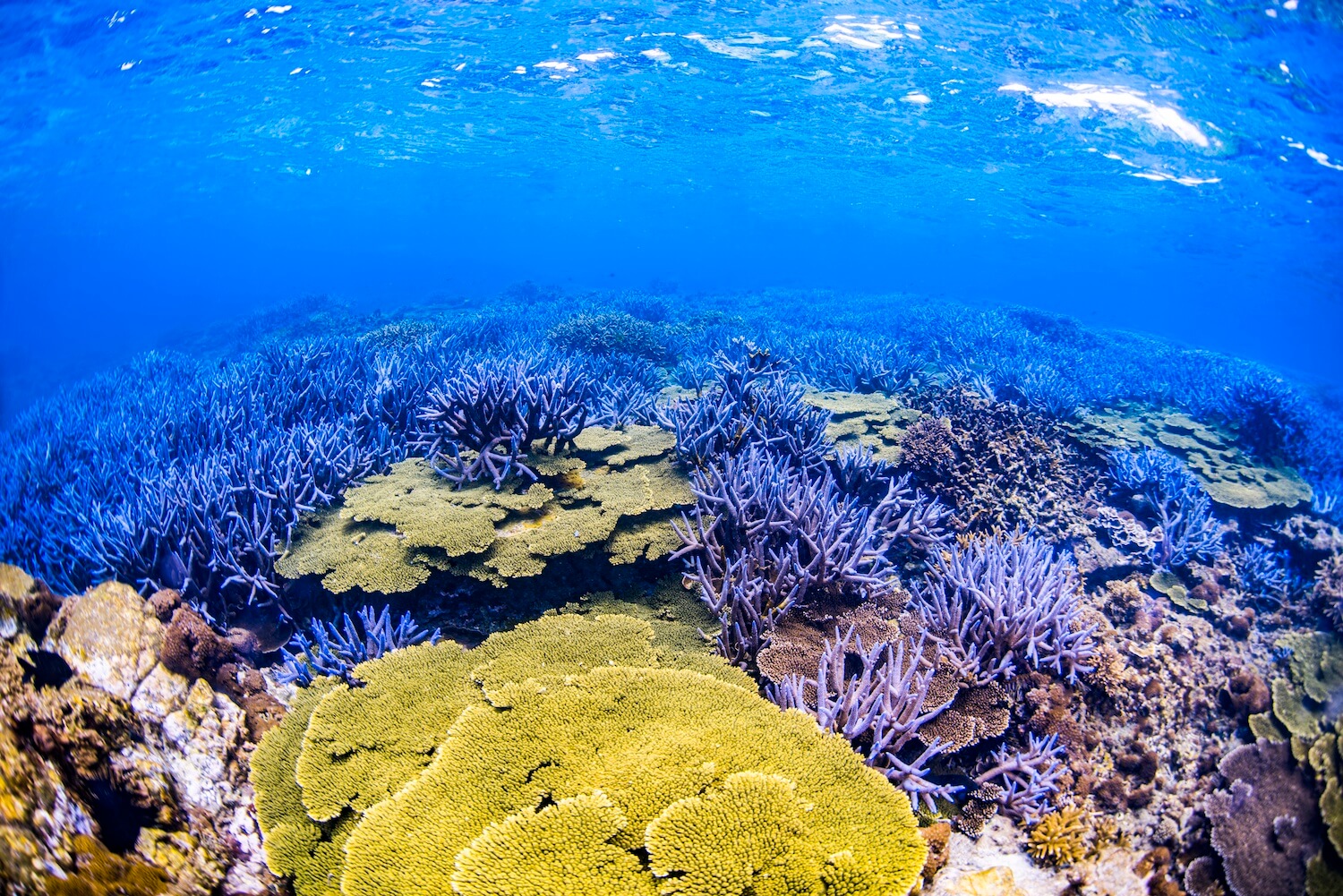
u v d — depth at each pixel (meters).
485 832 2.77
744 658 5.03
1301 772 4.36
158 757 3.62
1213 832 4.11
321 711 3.87
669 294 37.56
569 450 7.28
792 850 2.77
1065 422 10.52
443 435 7.50
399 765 3.50
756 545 5.74
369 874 2.82
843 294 38.34
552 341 16.80
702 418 7.65
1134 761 4.68
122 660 3.96
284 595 5.87
